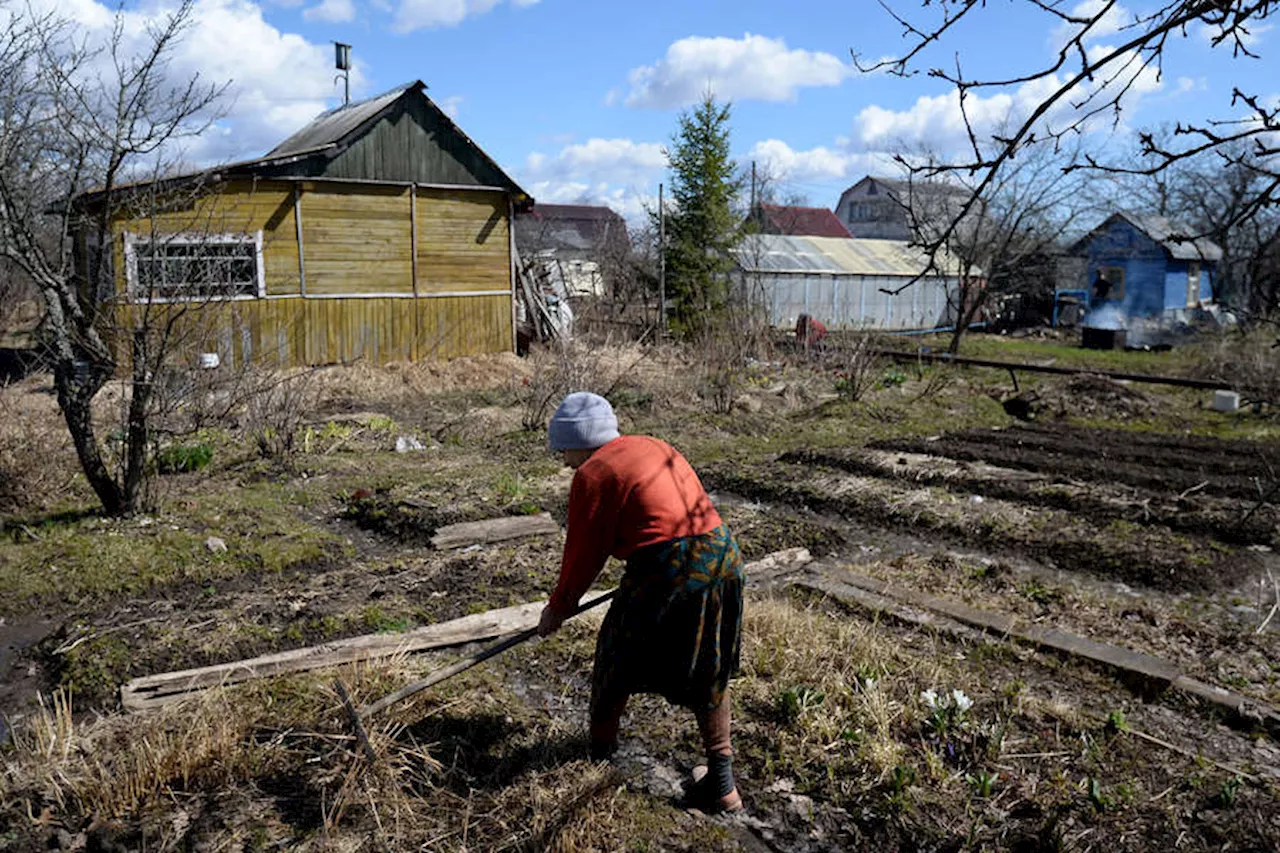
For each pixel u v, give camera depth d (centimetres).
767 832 341
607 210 5669
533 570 611
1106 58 218
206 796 355
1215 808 347
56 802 351
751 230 2153
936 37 230
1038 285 3055
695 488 338
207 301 727
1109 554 650
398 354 1553
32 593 568
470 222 1622
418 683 365
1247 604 577
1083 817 342
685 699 340
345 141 1447
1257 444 1105
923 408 1339
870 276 2841
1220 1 206
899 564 641
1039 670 475
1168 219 3116
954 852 327
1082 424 1297
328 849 324
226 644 490
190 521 711
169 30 614
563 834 324
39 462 774
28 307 1528
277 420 934
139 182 752
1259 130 215
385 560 641
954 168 240
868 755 378
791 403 1321
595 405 350
